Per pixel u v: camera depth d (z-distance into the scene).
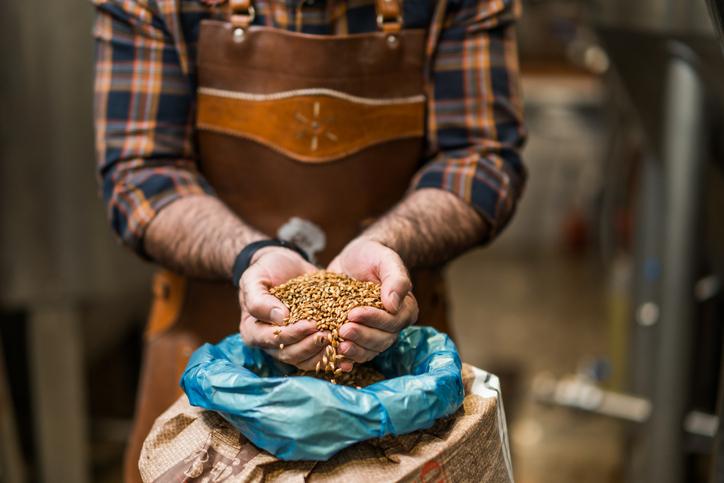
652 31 1.74
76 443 2.20
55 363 2.13
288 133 1.16
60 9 1.90
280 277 0.98
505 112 1.19
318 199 1.18
